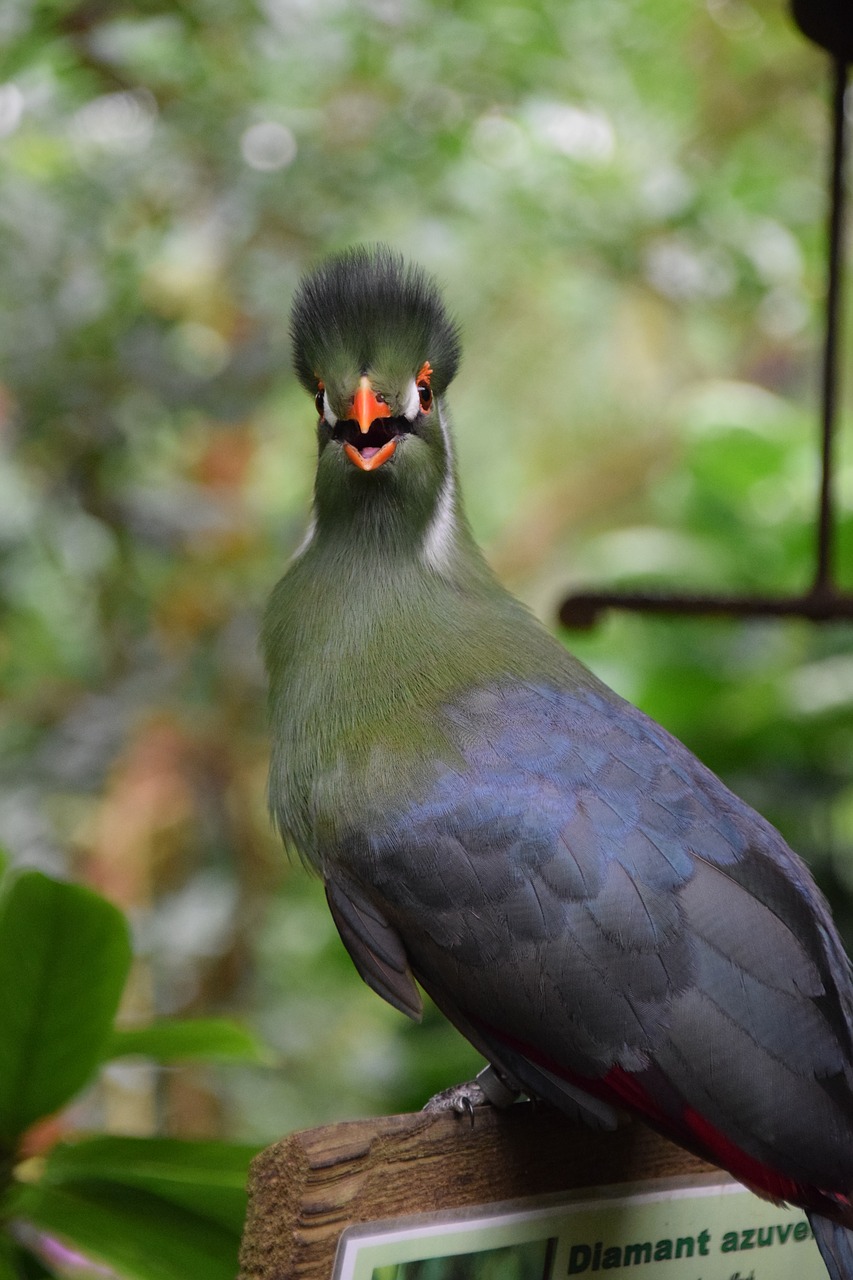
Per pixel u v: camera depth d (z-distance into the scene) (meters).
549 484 15.74
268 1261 3.61
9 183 10.41
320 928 12.84
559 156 11.82
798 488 11.03
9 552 10.67
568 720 4.44
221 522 11.24
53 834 11.27
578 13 11.78
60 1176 4.39
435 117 11.06
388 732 4.46
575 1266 3.94
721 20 13.40
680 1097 3.85
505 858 4.10
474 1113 3.83
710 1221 4.09
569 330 15.16
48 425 10.48
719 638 10.49
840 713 9.43
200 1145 4.36
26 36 9.41
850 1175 3.80
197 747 11.47
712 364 15.80
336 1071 12.14
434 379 4.95
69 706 11.47
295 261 10.90
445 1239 3.74
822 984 4.02
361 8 10.55
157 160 10.52
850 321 14.07
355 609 4.78
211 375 10.87
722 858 4.14
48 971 4.20
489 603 4.92
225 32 10.27
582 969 3.95
